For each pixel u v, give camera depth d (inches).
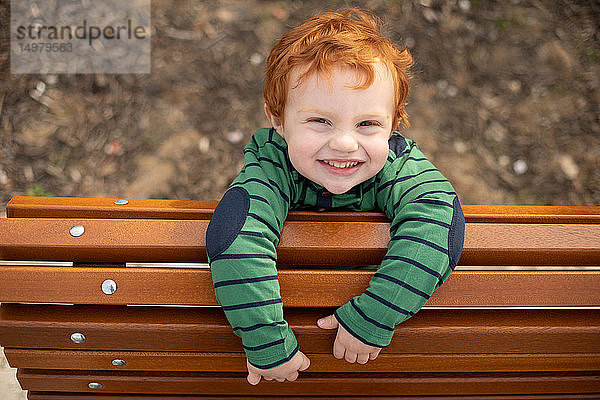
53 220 58.2
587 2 170.4
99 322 59.3
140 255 58.5
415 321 60.8
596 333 61.6
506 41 164.1
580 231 60.4
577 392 69.7
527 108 154.7
